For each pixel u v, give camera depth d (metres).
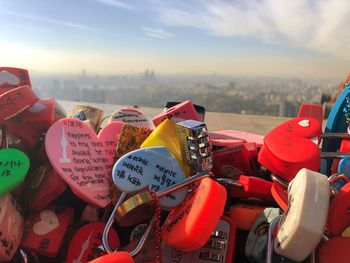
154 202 0.22
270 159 0.25
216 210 0.21
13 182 0.23
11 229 0.23
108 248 0.22
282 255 0.20
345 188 0.22
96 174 0.26
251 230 0.26
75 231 0.26
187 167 0.25
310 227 0.18
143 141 0.28
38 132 0.28
